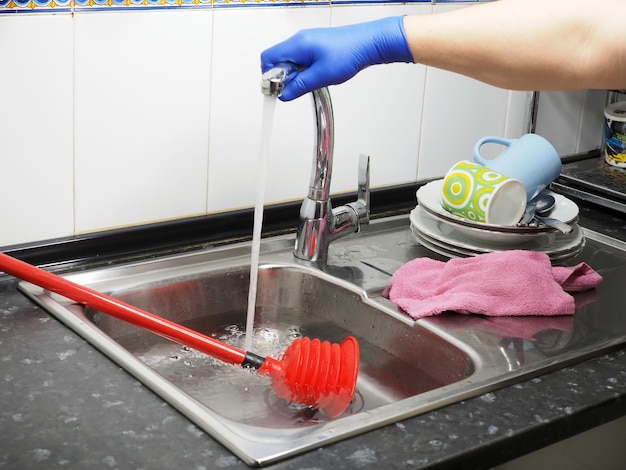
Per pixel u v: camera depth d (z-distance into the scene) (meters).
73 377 1.03
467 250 1.41
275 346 1.38
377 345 1.33
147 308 1.34
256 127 1.48
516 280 1.30
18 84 1.24
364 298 1.34
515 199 1.42
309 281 1.42
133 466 0.87
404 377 1.28
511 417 1.00
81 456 0.88
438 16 1.11
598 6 1.01
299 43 1.15
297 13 1.46
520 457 1.01
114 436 0.92
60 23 1.25
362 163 1.44
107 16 1.28
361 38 1.13
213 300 1.40
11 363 1.05
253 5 1.41
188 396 0.99
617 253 1.56
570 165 1.89
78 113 1.30
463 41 1.07
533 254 1.36
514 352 1.18
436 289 1.32
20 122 1.26
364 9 1.54
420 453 0.92
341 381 1.12
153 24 1.33
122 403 0.98
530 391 1.06
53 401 0.98
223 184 1.48
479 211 1.41
